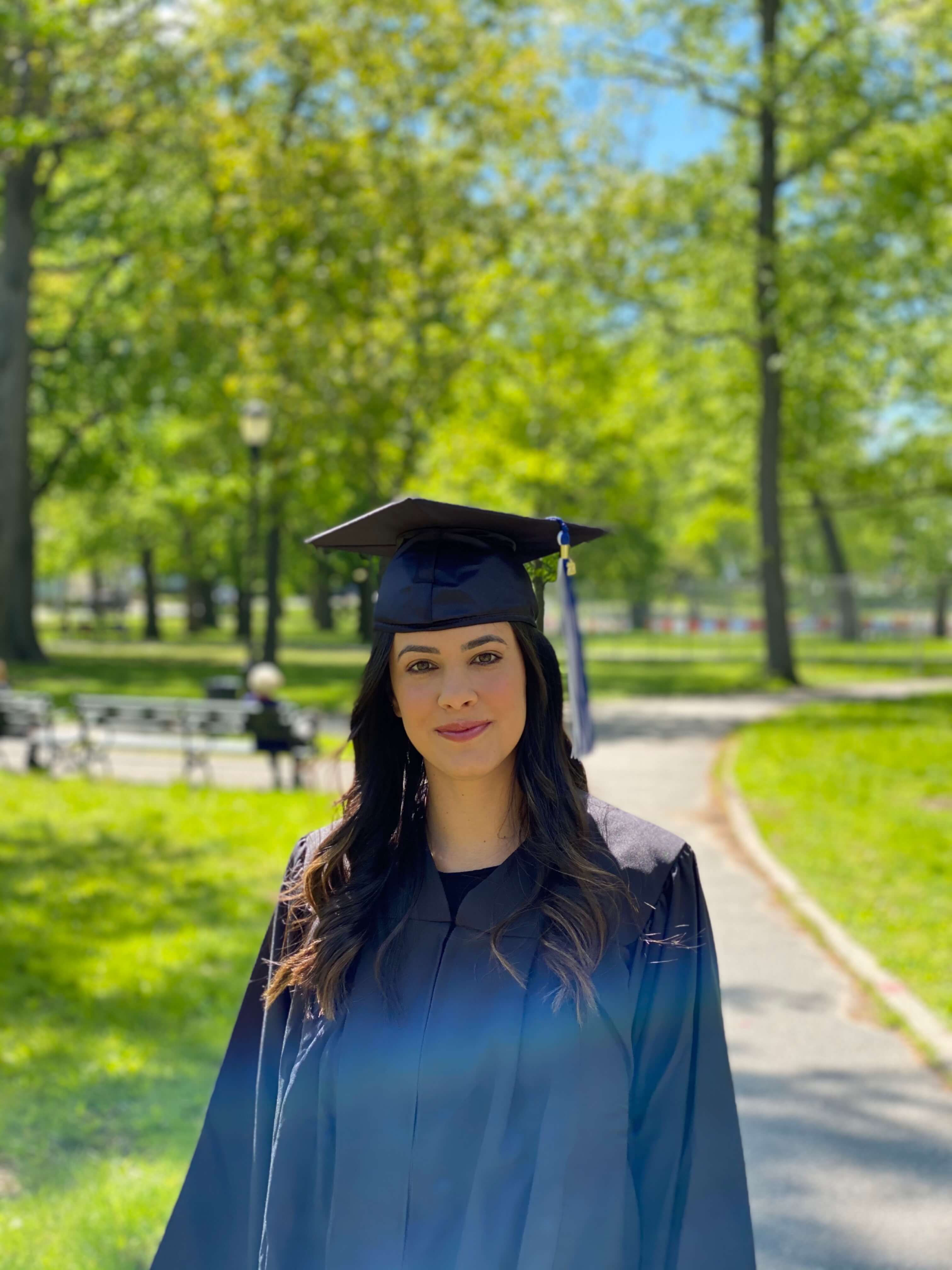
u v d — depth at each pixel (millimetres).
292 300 20547
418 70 18906
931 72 24578
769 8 25750
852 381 29281
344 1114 1849
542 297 21484
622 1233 1771
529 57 19500
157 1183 4207
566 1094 1793
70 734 17219
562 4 24844
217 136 19516
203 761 13625
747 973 6930
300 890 2104
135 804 12086
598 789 13359
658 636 44812
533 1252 1730
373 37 18734
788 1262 3955
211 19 19438
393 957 1917
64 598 55875
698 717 21359
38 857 9617
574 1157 1770
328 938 1938
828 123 25109
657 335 28703
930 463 29703
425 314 19875
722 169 26875
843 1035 5969
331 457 20844
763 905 8438
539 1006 1828
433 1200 1796
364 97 19312
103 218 28484
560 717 2037
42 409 31281
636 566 55125
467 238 19484
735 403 30438
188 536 49031
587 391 32188
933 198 24828
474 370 22172
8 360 21531
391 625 1984
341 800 2086
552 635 15758
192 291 22109
